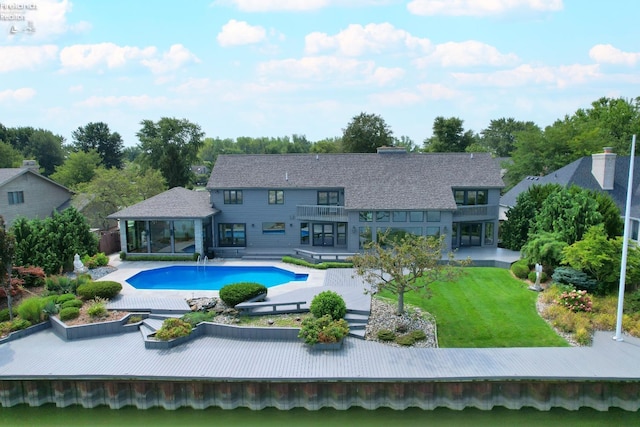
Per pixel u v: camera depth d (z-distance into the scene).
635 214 29.25
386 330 19.22
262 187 35.50
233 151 142.62
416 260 19.44
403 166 36.31
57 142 89.19
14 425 15.52
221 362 17.02
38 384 16.45
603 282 22.47
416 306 22.03
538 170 53.12
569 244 24.88
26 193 38.59
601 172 33.81
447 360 16.89
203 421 15.52
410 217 32.75
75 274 28.38
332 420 15.40
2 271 20.70
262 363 16.86
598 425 14.92
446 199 32.72
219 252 34.81
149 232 34.06
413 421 15.27
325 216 34.62
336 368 16.31
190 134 72.62
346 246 35.72
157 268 31.09
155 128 71.56
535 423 15.05
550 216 26.48
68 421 15.71
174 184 63.31
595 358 16.86
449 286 25.11
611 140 57.09
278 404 15.91
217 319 20.72
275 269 31.11
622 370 15.83
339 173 36.22
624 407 15.67
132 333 20.44
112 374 16.09
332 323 18.78
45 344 19.19
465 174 35.12
